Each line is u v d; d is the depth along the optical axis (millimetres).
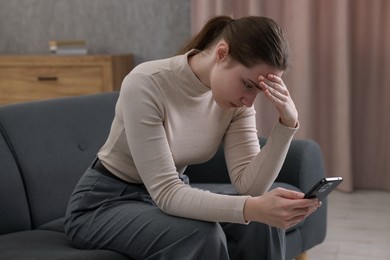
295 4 4145
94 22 4828
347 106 4062
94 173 1902
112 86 4352
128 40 4781
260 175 1896
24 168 2191
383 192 4172
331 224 3514
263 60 1646
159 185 1717
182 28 4645
